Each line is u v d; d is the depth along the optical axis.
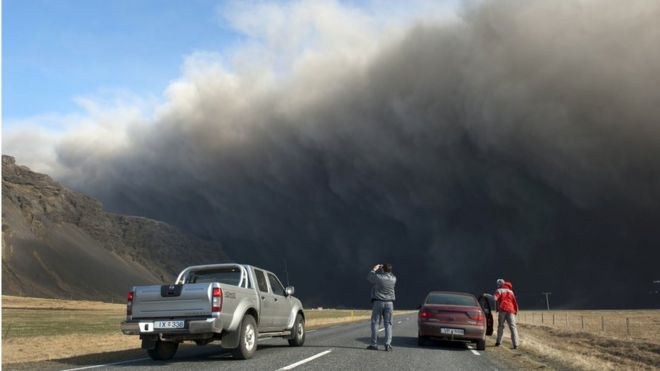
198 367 10.27
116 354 13.89
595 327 52.59
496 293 18.22
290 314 15.41
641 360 19.95
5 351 16.44
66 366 10.77
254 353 13.30
